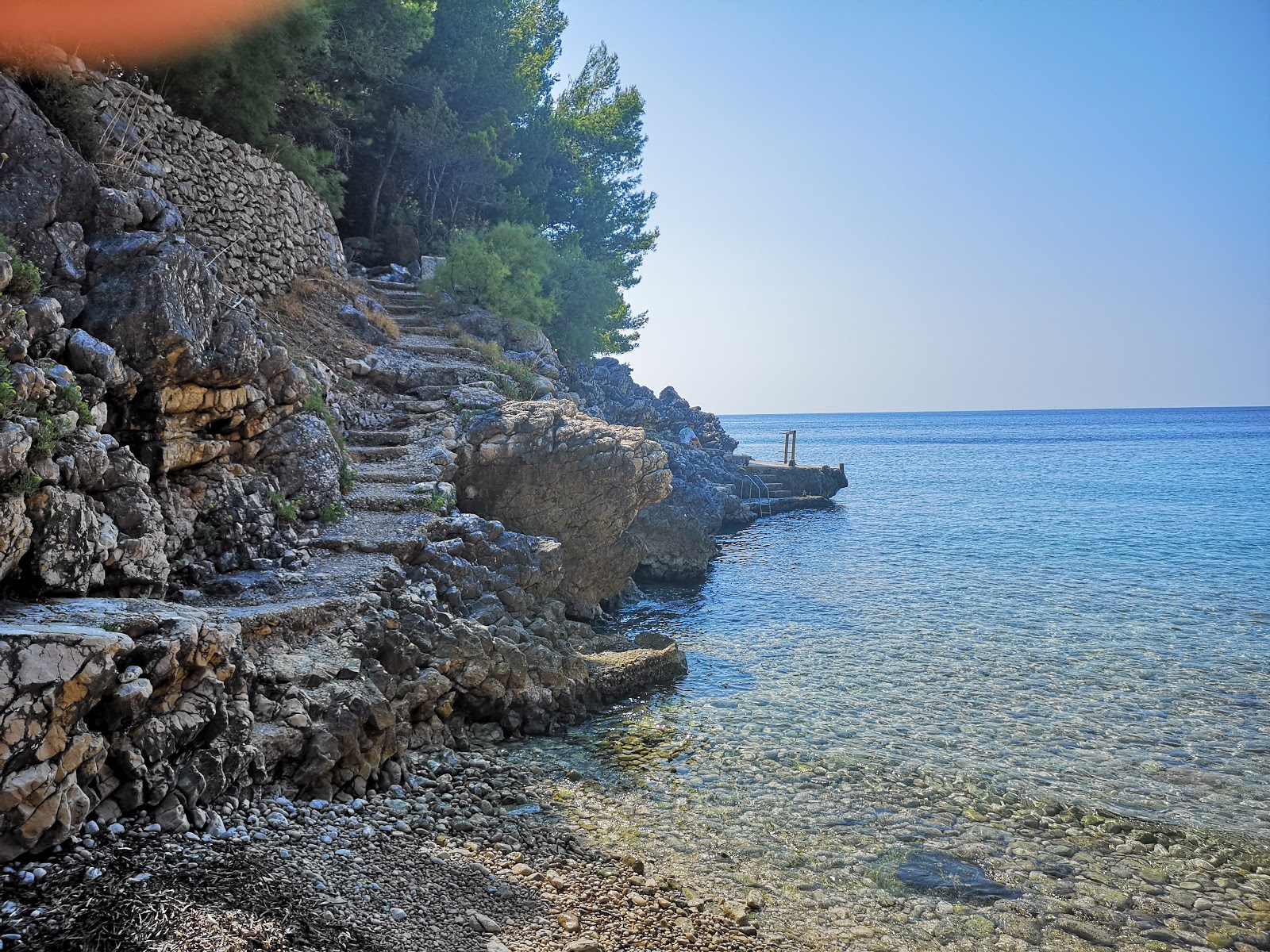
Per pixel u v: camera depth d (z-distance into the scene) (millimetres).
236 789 7238
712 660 16344
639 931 6934
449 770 9773
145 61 16297
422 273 28984
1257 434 162125
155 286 10258
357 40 24469
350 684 8922
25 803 5500
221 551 11148
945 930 7723
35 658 5762
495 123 34031
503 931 6414
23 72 12070
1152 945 7641
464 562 13547
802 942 7316
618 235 47188
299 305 19844
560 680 12453
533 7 42438
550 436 17812
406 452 16750
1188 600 23109
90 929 4934
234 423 12047
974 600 22781
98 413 9383
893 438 165500
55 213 10172
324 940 5414
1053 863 9039
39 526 7387
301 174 22688
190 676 7098
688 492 34312
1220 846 9531
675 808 9797
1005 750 12188
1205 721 13633
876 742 12320
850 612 21125
